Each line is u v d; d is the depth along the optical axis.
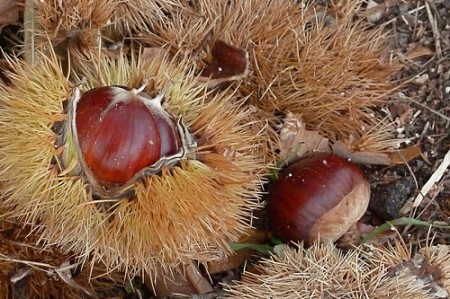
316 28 0.44
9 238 0.40
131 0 0.42
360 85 0.44
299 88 0.44
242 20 0.44
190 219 0.38
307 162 0.43
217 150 0.39
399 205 0.45
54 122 0.38
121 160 0.38
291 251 0.41
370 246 0.41
